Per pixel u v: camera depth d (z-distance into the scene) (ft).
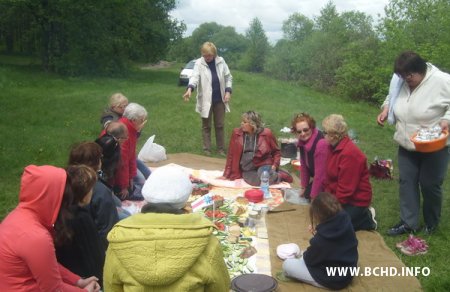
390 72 53.06
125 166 17.94
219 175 23.41
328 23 90.68
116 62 93.71
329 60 79.87
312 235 16.70
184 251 7.16
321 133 19.13
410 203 16.85
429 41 49.42
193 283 7.22
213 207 17.57
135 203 18.98
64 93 56.95
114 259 7.43
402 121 16.24
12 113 39.29
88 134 33.27
